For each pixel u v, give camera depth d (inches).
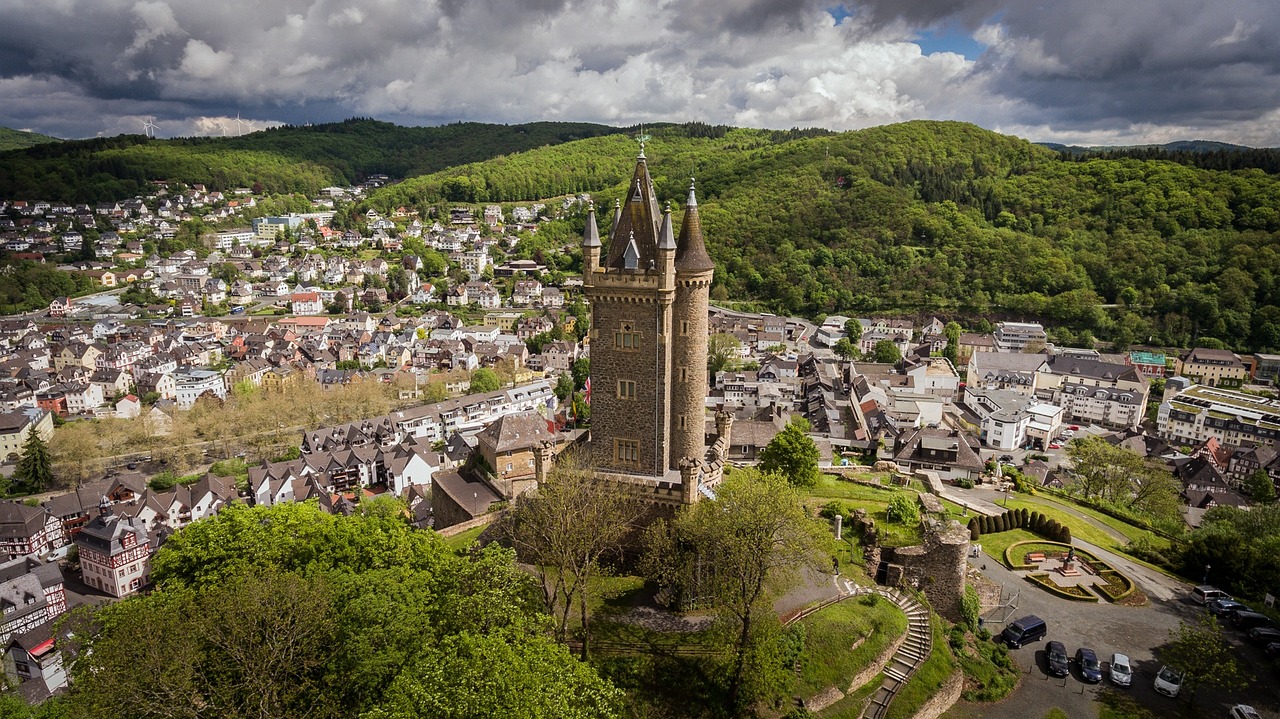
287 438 7372.1
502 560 2011.6
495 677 1350.9
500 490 3695.9
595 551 2292.1
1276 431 6820.9
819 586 2472.9
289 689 1716.3
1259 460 6166.3
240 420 7204.7
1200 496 5610.2
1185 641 2283.5
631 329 2541.8
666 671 2048.5
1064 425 7696.9
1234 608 2780.5
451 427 7529.5
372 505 4849.9
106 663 1565.0
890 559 2758.4
